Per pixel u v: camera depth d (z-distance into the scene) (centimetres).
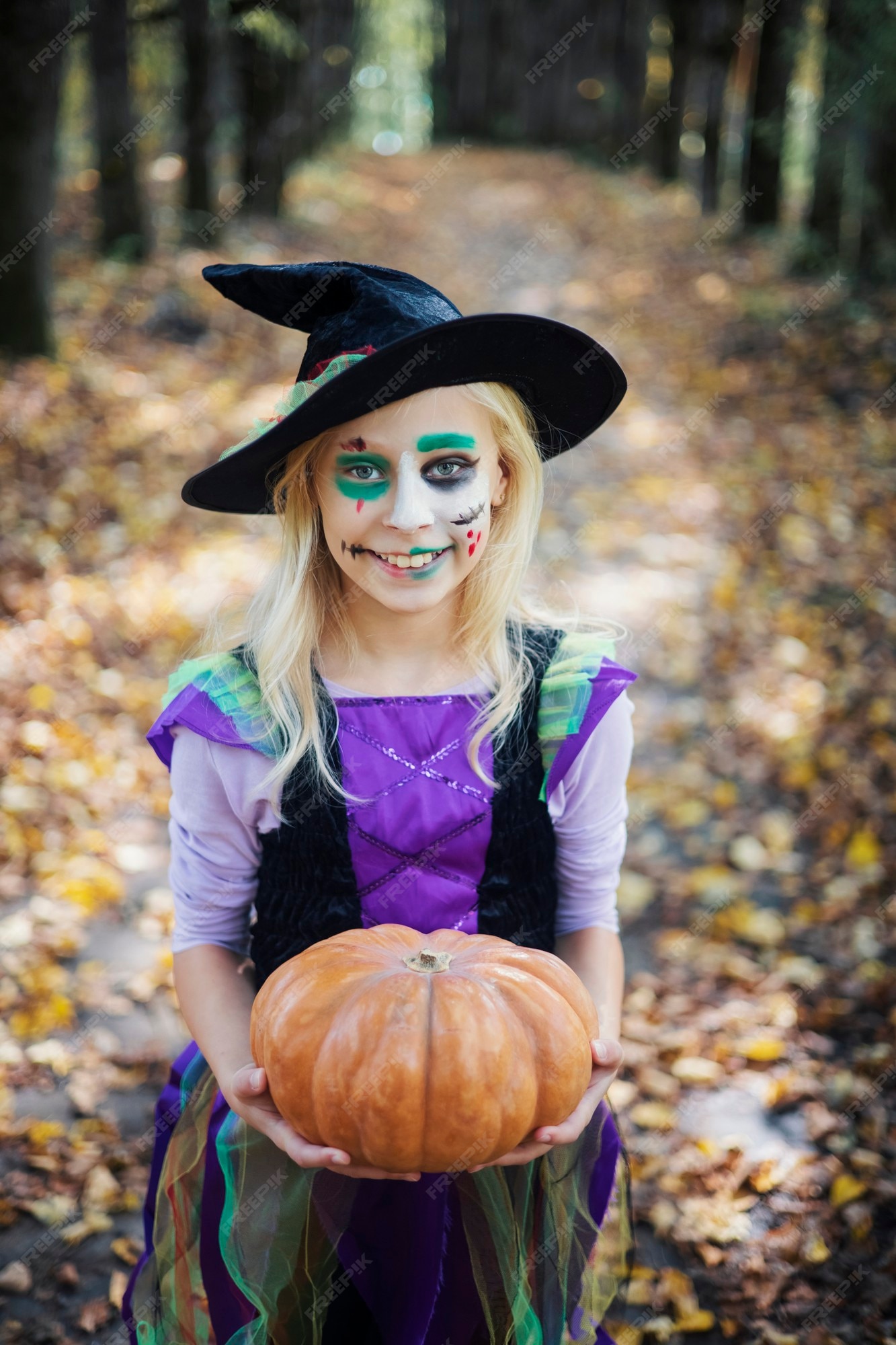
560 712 164
